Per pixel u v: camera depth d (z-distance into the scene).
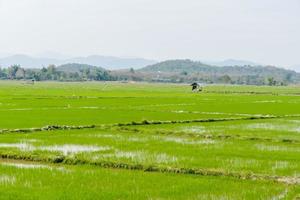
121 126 61.31
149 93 172.12
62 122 65.31
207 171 32.66
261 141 49.41
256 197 25.92
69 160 36.47
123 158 36.91
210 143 47.06
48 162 36.59
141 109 91.62
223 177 31.58
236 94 180.62
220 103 116.88
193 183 29.08
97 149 41.69
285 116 80.12
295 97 158.00
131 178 30.38
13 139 47.72
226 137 51.97
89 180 29.53
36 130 56.28
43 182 28.75
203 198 25.64
